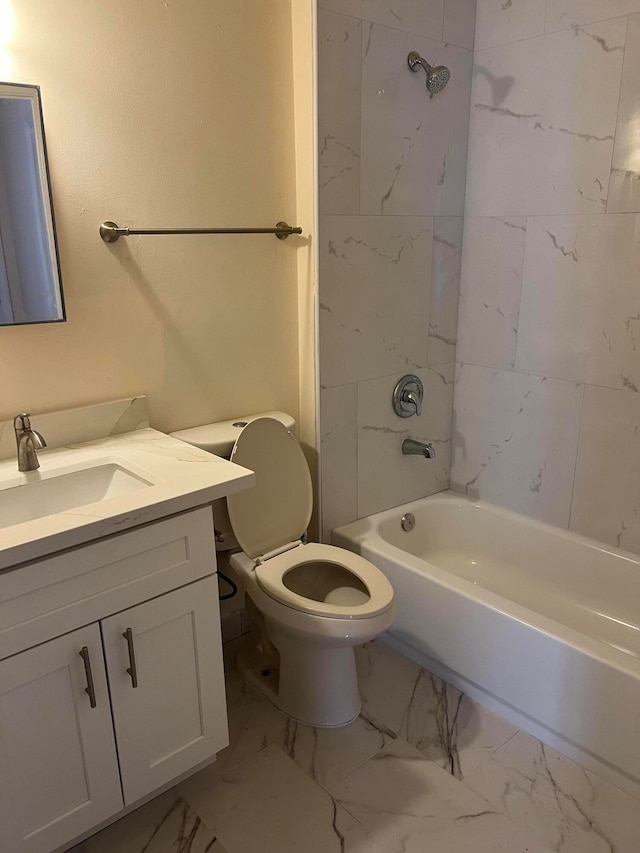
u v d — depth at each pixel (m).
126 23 1.69
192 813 1.67
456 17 2.22
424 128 2.25
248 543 2.01
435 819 1.65
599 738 1.73
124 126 1.74
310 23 1.91
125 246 1.82
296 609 1.79
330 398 2.26
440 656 2.12
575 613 2.32
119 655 1.45
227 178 1.97
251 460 2.00
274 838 1.60
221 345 2.09
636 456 2.15
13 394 1.71
